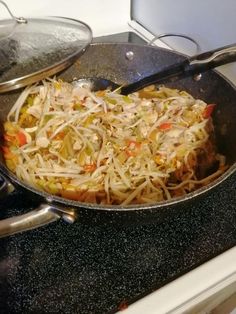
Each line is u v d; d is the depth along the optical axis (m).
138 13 0.56
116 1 0.54
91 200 0.35
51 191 0.36
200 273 0.29
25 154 0.38
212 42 0.47
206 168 0.39
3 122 0.40
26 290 0.29
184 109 0.43
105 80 0.46
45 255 0.31
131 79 0.46
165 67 0.44
